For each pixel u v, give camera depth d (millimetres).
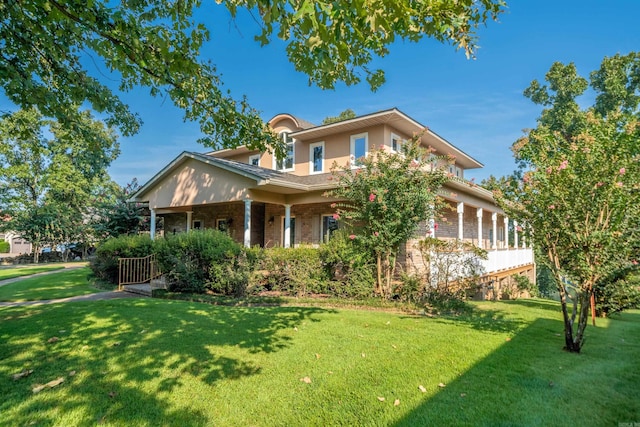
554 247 5090
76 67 5105
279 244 14945
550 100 26547
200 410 3168
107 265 13102
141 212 23656
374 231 9195
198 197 13531
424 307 8258
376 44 3045
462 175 19828
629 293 7020
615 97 23312
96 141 6223
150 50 4445
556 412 3182
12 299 9633
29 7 3816
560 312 8422
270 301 8758
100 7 3834
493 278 14164
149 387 3600
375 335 5617
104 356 4465
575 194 4758
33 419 2982
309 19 2359
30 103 5078
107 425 2914
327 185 11516
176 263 10188
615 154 4535
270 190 12289
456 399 3406
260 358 4477
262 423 2975
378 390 3596
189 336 5379
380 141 12883
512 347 5074
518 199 5402
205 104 5426
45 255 30609
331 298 9148
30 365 4152
